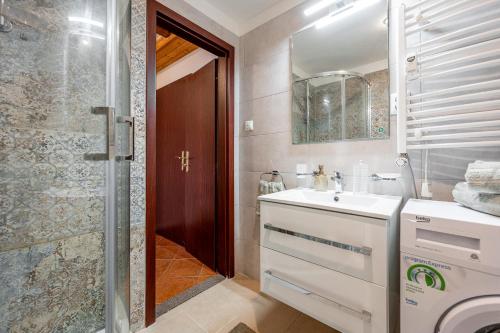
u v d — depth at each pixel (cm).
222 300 159
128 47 107
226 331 130
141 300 131
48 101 82
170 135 269
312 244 103
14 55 76
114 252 92
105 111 87
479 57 89
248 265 192
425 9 104
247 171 193
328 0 143
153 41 135
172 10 147
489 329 67
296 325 135
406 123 107
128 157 103
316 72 152
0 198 75
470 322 66
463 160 103
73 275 90
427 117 109
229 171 191
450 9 98
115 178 92
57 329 87
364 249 87
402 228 80
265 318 141
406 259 79
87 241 90
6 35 74
